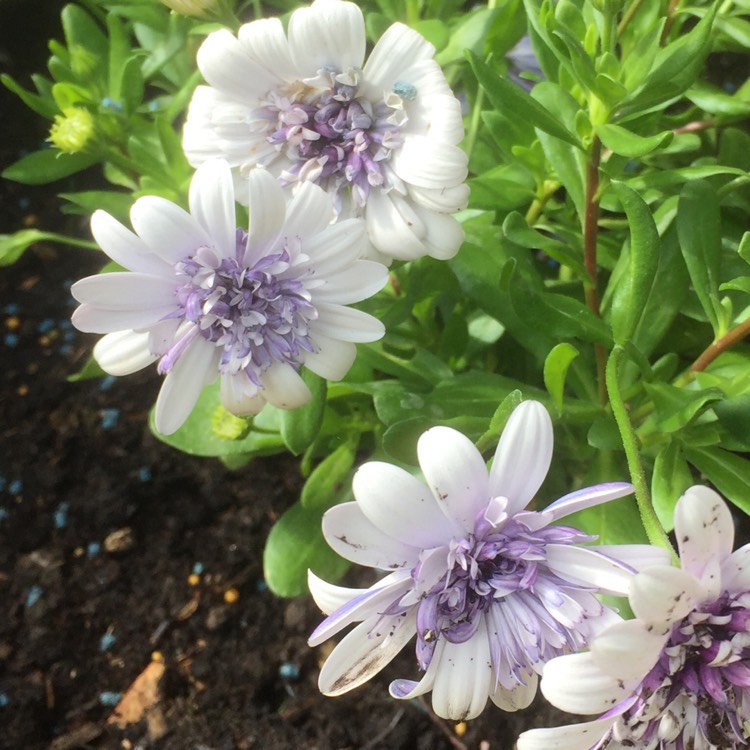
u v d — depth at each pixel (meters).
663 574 0.13
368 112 0.19
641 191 0.26
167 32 0.28
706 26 0.19
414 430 0.21
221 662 0.29
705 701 0.14
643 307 0.21
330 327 0.19
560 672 0.14
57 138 0.24
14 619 0.30
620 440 0.22
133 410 0.34
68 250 0.38
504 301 0.24
